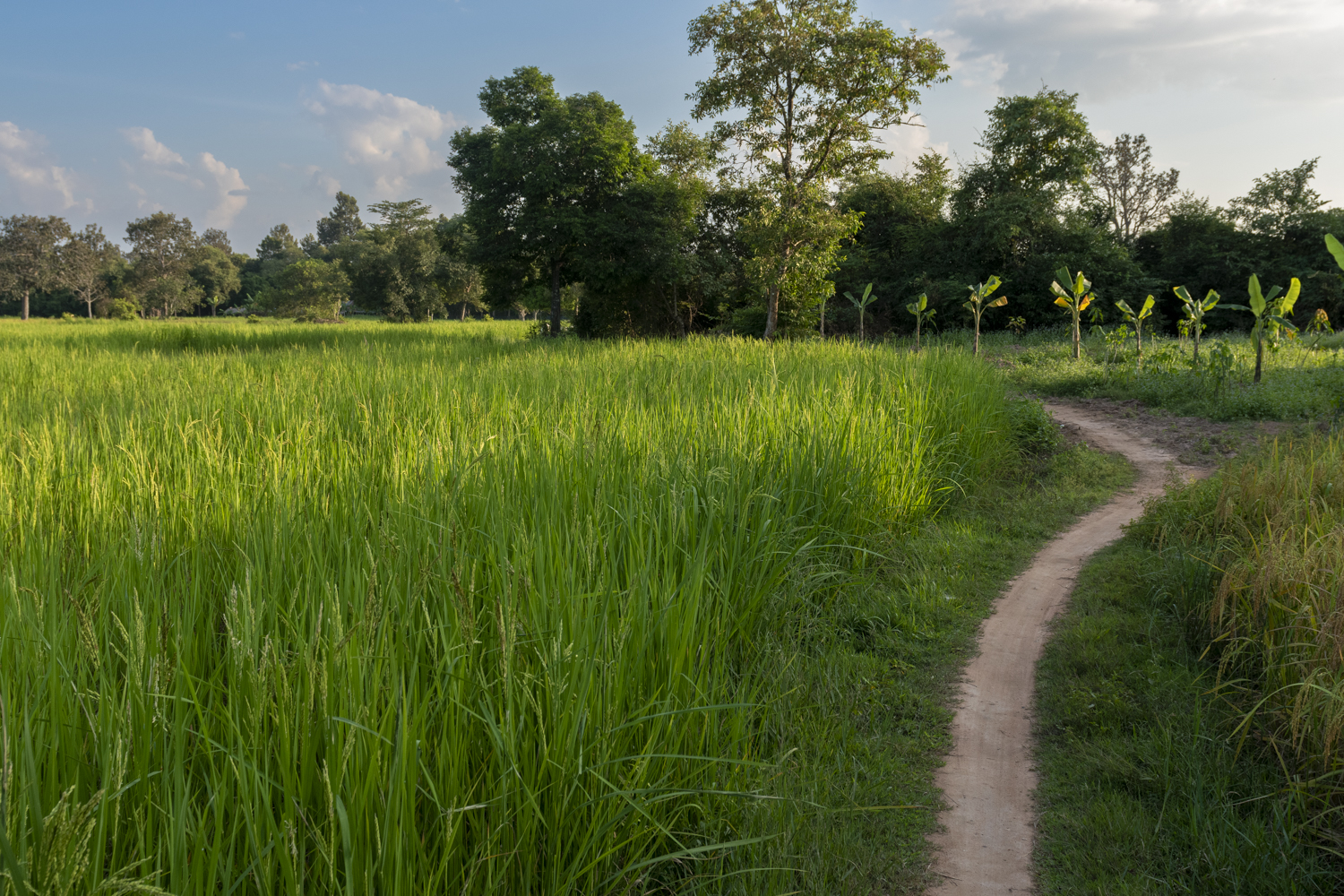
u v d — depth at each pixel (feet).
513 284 136.87
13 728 7.98
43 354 69.87
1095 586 24.31
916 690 18.75
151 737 8.49
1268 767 14.48
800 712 16.33
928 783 15.21
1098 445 45.42
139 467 18.53
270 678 9.06
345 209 606.14
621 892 10.71
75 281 379.55
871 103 101.71
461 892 9.09
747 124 104.42
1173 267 150.92
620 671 11.73
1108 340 82.07
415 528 14.55
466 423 25.95
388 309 272.31
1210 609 19.25
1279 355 76.33
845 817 13.71
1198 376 58.95
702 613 15.07
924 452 31.63
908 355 51.24
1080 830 13.60
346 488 17.39
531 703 10.58
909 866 12.91
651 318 133.80
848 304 158.71
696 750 12.71
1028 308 139.23
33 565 12.57
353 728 8.80
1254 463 27.32
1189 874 12.35
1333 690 13.61
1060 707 17.62
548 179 115.55
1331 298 140.67
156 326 127.85
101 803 7.02
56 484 18.65
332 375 42.09
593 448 20.57
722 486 20.53
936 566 25.57
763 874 11.82
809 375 41.63
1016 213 136.05
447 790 9.54
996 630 22.02
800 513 22.20
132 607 10.85
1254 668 17.56
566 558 13.96
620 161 120.37
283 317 329.93
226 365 55.67
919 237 154.71
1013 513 32.48
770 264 106.32
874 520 26.02
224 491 16.99
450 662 10.39
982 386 44.04
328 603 10.73
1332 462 24.76
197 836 7.72
